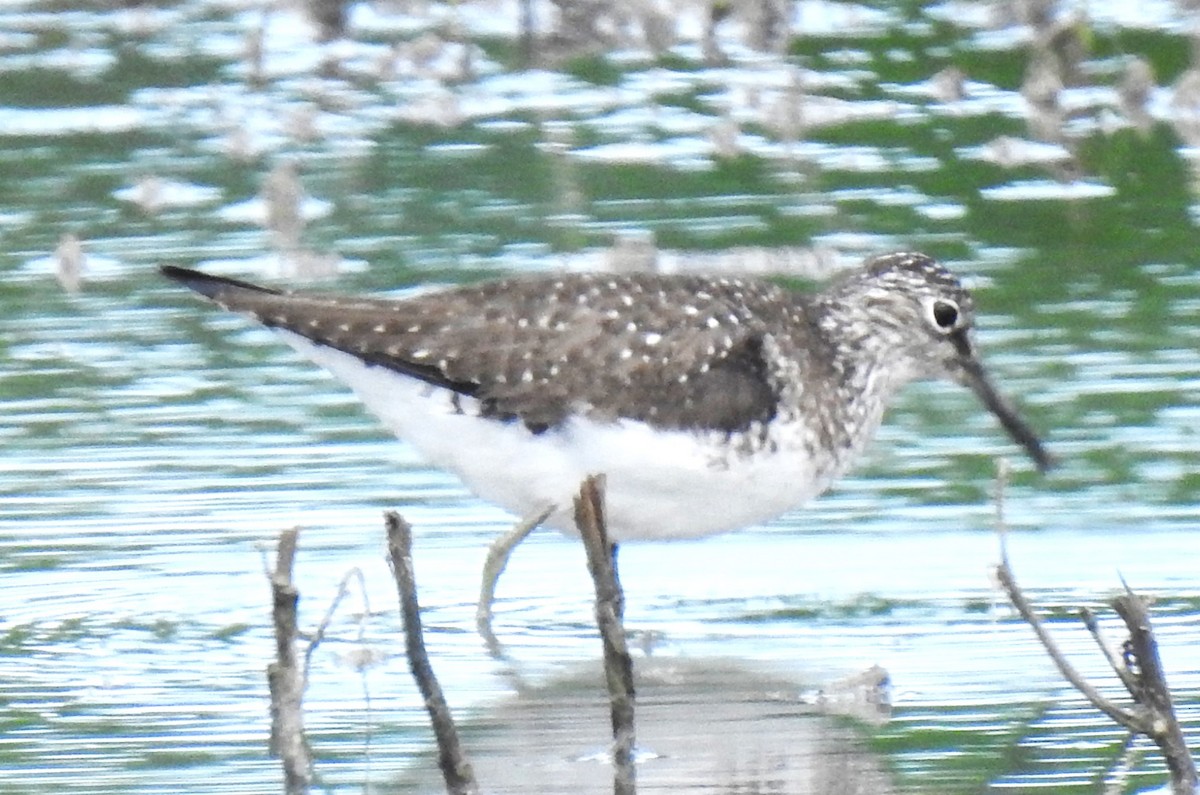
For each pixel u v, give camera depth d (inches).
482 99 857.5
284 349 664.4
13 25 933.8
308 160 800.3
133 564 526.3
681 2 921.5
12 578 518.9
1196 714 435.2
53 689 462.6
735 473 516.1
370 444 597.6
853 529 553.6
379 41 919.0
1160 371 630.5
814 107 837.2
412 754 428.8
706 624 502.6
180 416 613.0
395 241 722.2
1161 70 854.5
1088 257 710.5
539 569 538.0
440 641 493.0
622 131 823.7
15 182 780.6
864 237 724.7
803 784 409.1
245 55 893.8
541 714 450.3
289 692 410.0
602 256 702.5
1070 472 573.9
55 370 643.5
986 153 797.9
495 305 514.3
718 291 530.3
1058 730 435.8
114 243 729.6
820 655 481.4
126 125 833.5
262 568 520.7
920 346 556.7
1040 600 505.7
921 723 440.5
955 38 908.0
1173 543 532.7
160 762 424.2
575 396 506.0
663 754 425.1
